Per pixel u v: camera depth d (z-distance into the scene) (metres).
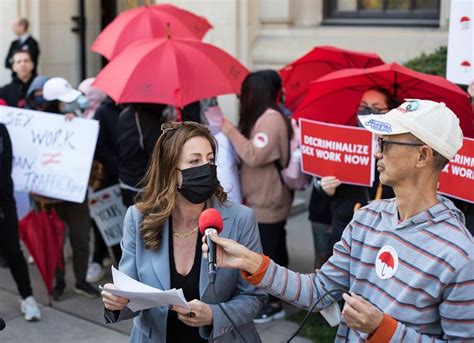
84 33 9.48
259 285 2.60
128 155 5.52
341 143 4.40
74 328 5.57
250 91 5.34
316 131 4.50
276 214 5.45
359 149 4.34
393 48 7.37
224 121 5.34
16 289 6.35
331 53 5.34
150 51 5.12
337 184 4.46
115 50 6.04
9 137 5.41
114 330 5.54
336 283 2.61
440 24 7.32
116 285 2.81
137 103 5.47
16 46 8.02
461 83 4.44
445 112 2.37
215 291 2.93
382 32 7.59
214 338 2.88
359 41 7.60
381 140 2.46
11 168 5.44
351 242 2.56
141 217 3.01
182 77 5.02
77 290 6.20
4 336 5.40
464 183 3.82
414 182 2.38
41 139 5.84
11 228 5.52
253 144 5.28
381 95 4.48
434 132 2.33
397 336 2.26
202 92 5.04
